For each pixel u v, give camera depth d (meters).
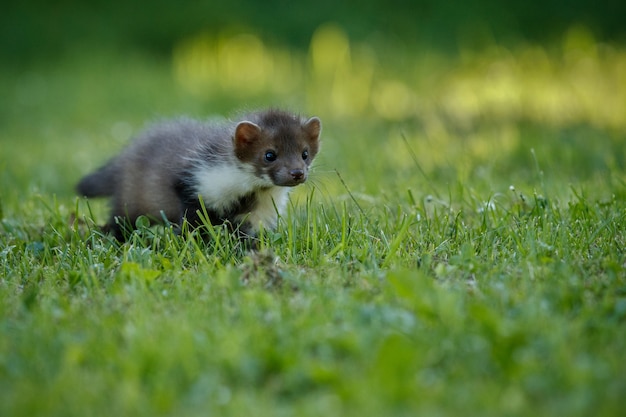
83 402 7.22
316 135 13.30
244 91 27.67
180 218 12.69
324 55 31.84
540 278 9.74
